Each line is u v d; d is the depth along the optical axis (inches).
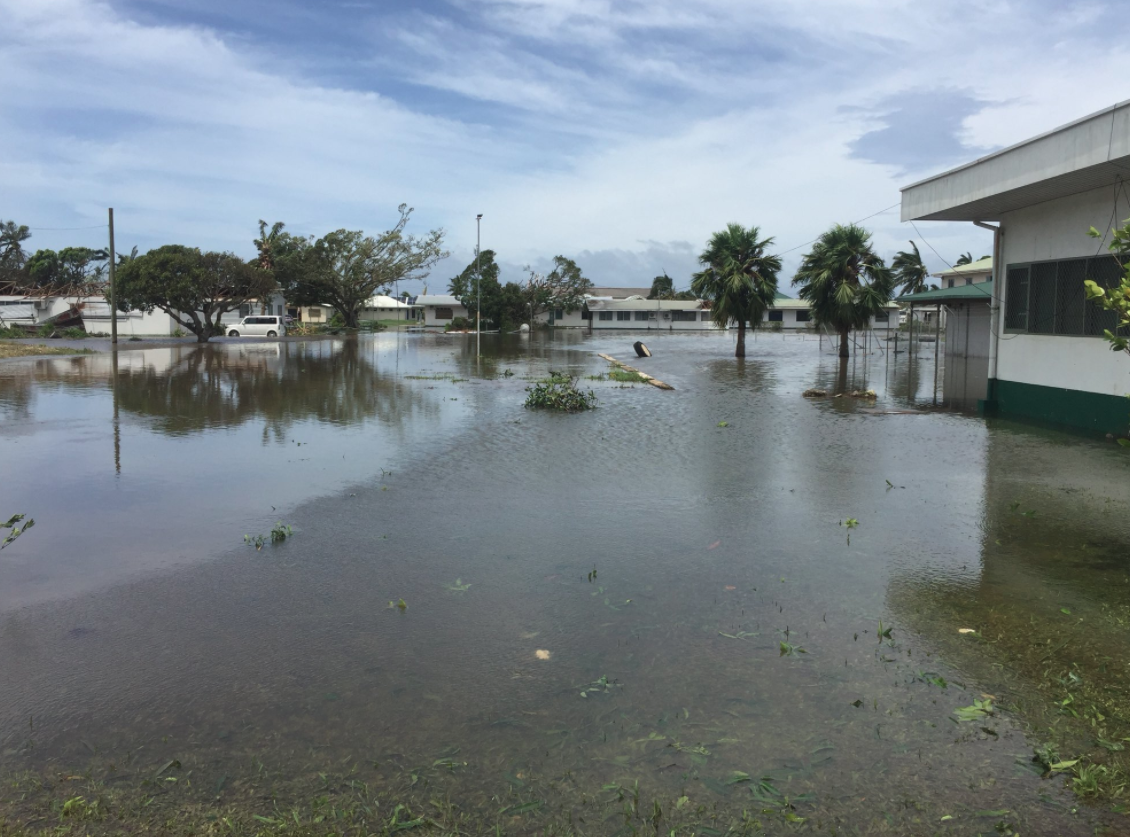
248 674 159.2
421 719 141.3
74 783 123.6
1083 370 464.1
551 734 136.1
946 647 169.8
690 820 113.3
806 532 259.0
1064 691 150.0
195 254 1461.6
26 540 250.4
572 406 581.3
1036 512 281.9
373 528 264.5
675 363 1127.0
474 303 2400.3
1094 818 113.5
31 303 1760.6
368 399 639.8
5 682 156.6
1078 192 449.1
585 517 278.8
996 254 547.8
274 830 111.5
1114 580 210.5
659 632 178.2
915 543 245.3
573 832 110.8
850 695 148.9
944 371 943.7
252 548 242.7
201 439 441.1
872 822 112.9
